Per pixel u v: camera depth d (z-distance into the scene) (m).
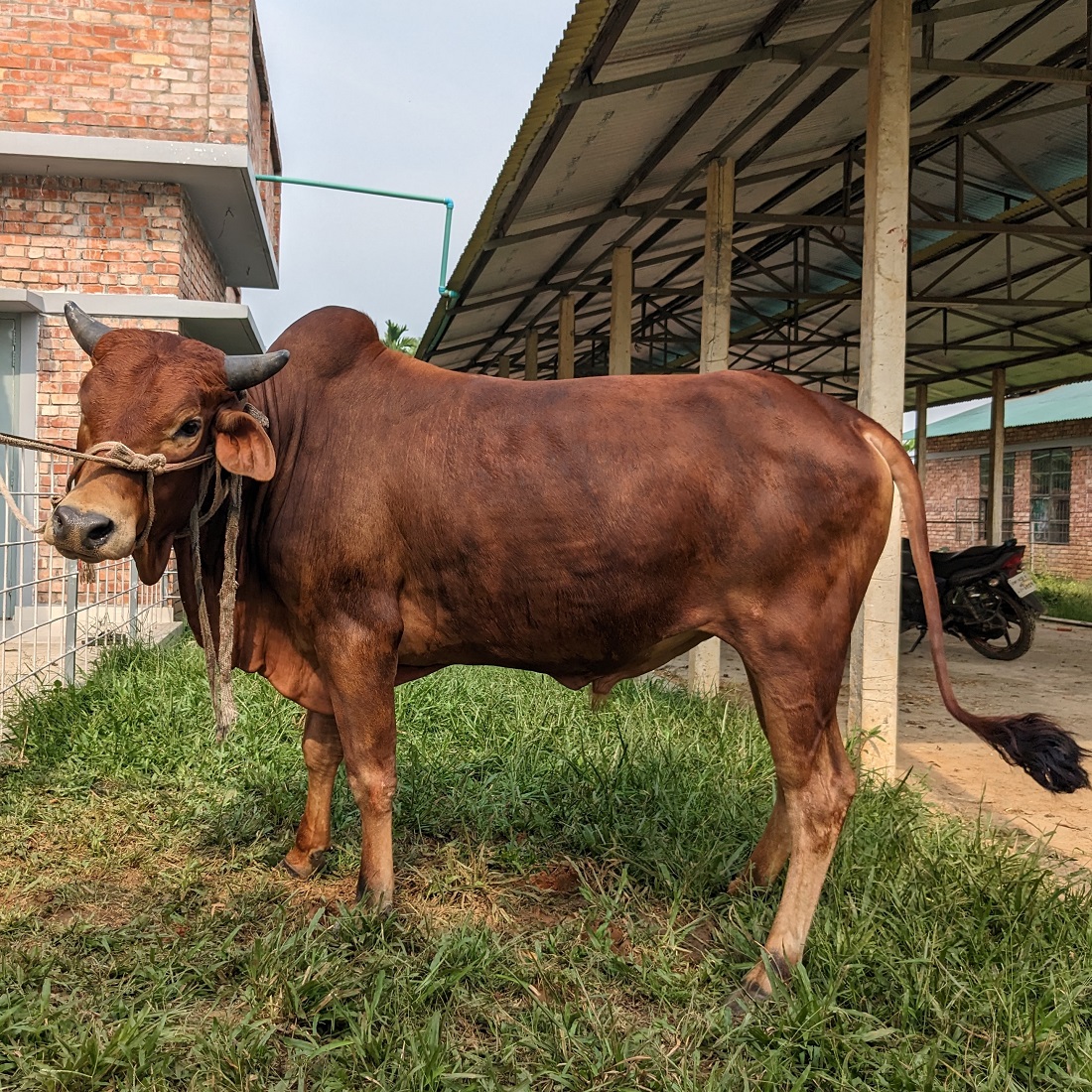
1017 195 9.35
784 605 2.85
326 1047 2.31
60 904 3.18
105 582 8.48
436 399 3.05
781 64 5.48
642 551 2.85
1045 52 6.60
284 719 4.98
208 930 2.92
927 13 5.29
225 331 9.99
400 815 3.92
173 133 9.20
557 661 3.10
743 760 4.43
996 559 8.73
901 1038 2.47
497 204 6.43
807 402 3.00
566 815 3.95
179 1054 2.35
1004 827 4.19
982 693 7.30
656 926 3.08
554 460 2.88
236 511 3.03
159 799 4.11
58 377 8.95
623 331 8.45
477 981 2.74
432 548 2.96
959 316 12.16
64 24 9.07
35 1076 2.19
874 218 4.60
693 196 7.57
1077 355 13.84
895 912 3.06
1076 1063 2.36
